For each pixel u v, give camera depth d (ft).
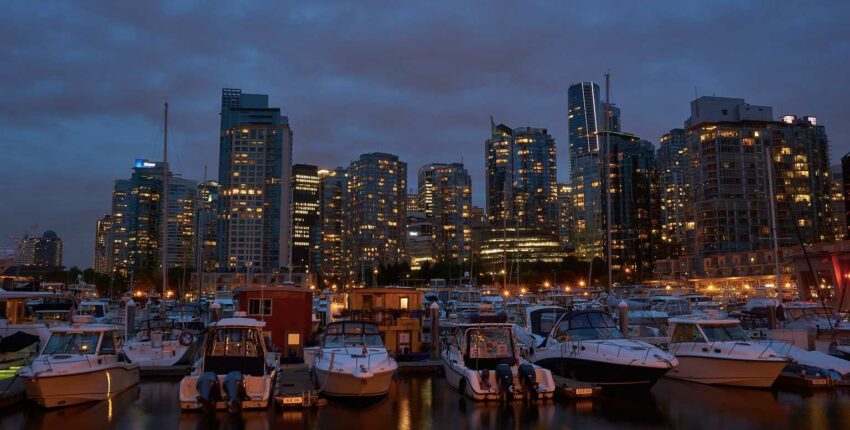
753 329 113.80
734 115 639.76
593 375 78.64
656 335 116.26
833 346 96.02
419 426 63.00
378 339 84.12
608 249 153.79
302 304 107.65
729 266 493.36
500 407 71.41
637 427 62.64
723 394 77.87
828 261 224.33
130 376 82.79
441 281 442.09
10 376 84.99
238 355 72.90
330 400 74.33
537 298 244.63
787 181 617.21
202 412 67.51
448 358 85.97
